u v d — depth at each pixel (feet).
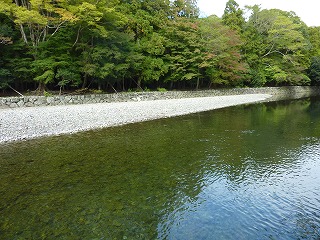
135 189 20.44
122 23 68.85
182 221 16.14
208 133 39.86
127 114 52.85
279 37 116.98
